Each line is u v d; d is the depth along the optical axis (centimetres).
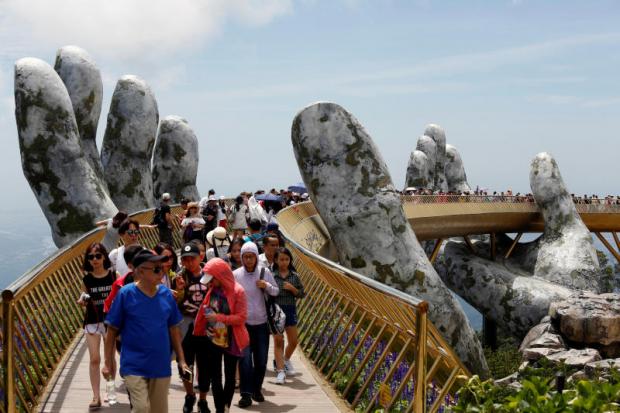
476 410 620
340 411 852
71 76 2722
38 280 1027
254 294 865
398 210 2258
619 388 617
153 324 619
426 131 6419
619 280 5825
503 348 4484
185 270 789
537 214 4991
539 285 4419
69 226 2300
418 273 2217
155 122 3159
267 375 1012
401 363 811
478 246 5153
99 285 811
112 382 836
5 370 674
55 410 819
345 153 2230
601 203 5044
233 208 2031
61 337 1087
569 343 2892
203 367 764
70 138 2334
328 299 1155
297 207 2356
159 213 1870
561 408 577
